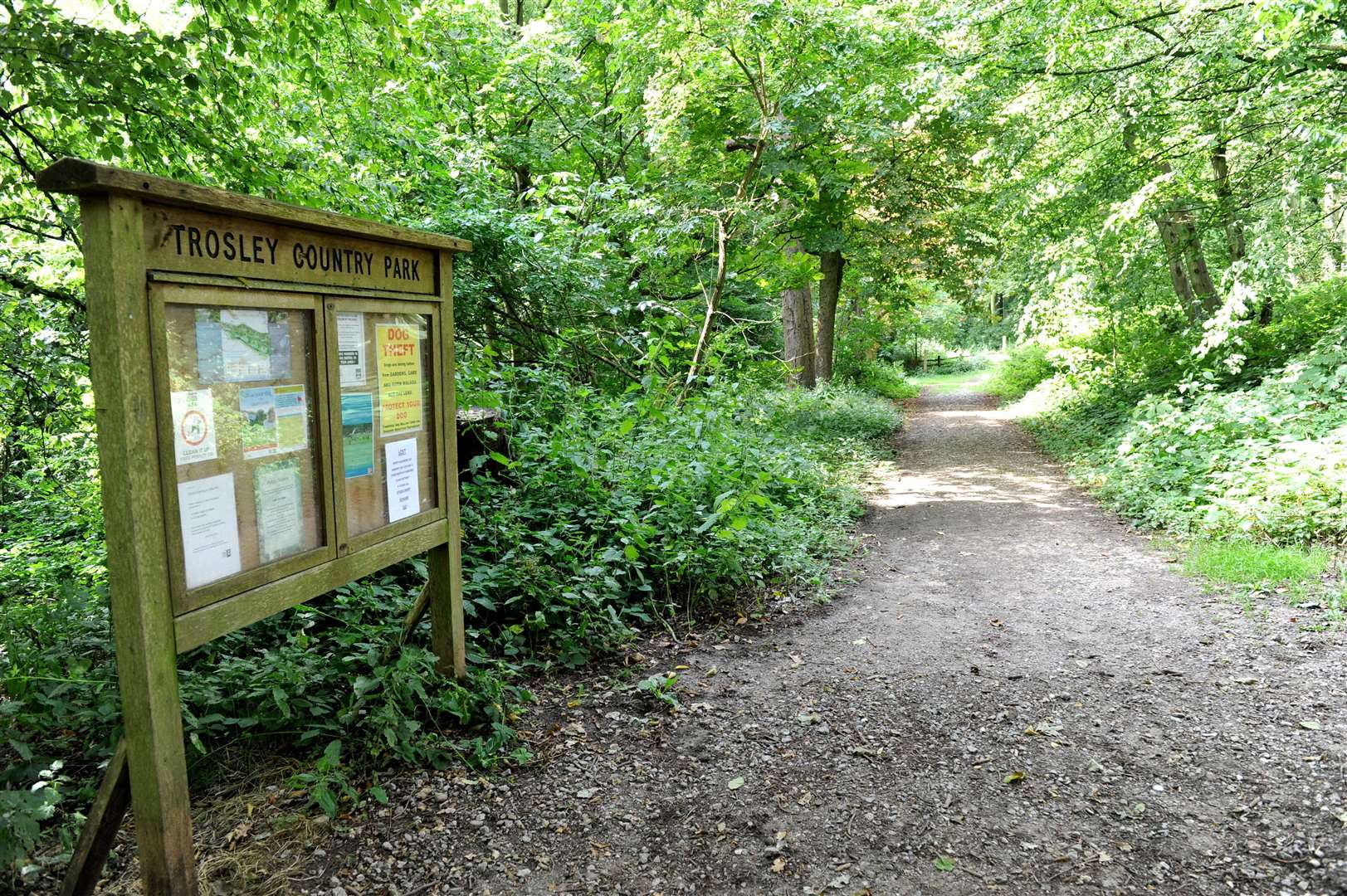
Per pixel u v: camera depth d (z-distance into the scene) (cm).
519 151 1446
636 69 1241
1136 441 1048
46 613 403
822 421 1517
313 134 695
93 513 729
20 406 767
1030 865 283
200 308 248
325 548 297
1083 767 349
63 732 356
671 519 614
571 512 600
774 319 1970
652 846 298
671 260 1375
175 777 241
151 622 233
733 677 458
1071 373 1888
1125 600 579
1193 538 719
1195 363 1379
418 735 361
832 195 1513
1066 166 1349
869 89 1204
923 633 529
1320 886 264
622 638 501
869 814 318
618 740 380
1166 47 1051
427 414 359
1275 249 1039
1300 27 845
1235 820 304
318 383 293
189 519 245
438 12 1130
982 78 1213
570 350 1098
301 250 283
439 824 308
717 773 350
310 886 272
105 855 249
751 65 1198
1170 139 1206
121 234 222
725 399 901
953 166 1719
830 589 632
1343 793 315
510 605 497
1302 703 398
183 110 549
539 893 272
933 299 3916
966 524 872
